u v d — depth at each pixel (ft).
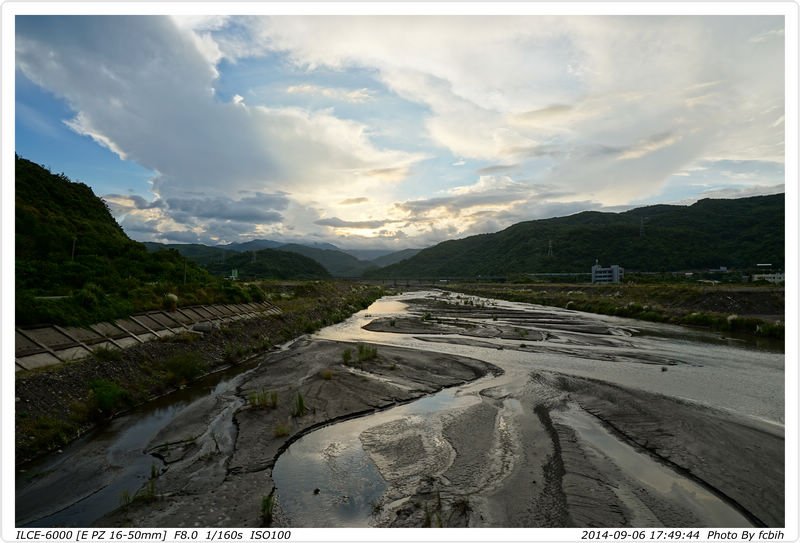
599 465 39.17
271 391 61.36
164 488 35.04
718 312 151.02
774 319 134.92
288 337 115.14
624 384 66.49
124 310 76.64
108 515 31.12
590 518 30.94
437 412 54.80
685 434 45.60
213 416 52.01
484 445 43.96
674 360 85.56
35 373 47.91
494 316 177.68
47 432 41.81
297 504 33.09
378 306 255.09
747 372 75.00
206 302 109.29
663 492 34.88
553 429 48.06
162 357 69.87
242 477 37.14
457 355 91.25
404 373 73.46
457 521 30.55
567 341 110.52
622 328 136.26
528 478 36.78
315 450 43.16
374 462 40.42
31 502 32.81
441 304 260.83
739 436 45.11
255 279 351.25
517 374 74.02
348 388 62.75
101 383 53.26
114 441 44.32
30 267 84.58
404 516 31.30
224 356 81.71
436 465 39.60
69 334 59.98
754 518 31.32
